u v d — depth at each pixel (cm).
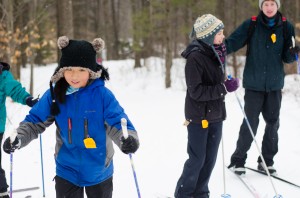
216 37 345
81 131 271
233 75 1166
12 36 1010
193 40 359
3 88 378
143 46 1689
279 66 444
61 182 284
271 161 462
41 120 279
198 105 350
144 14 1410
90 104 270
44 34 1709
